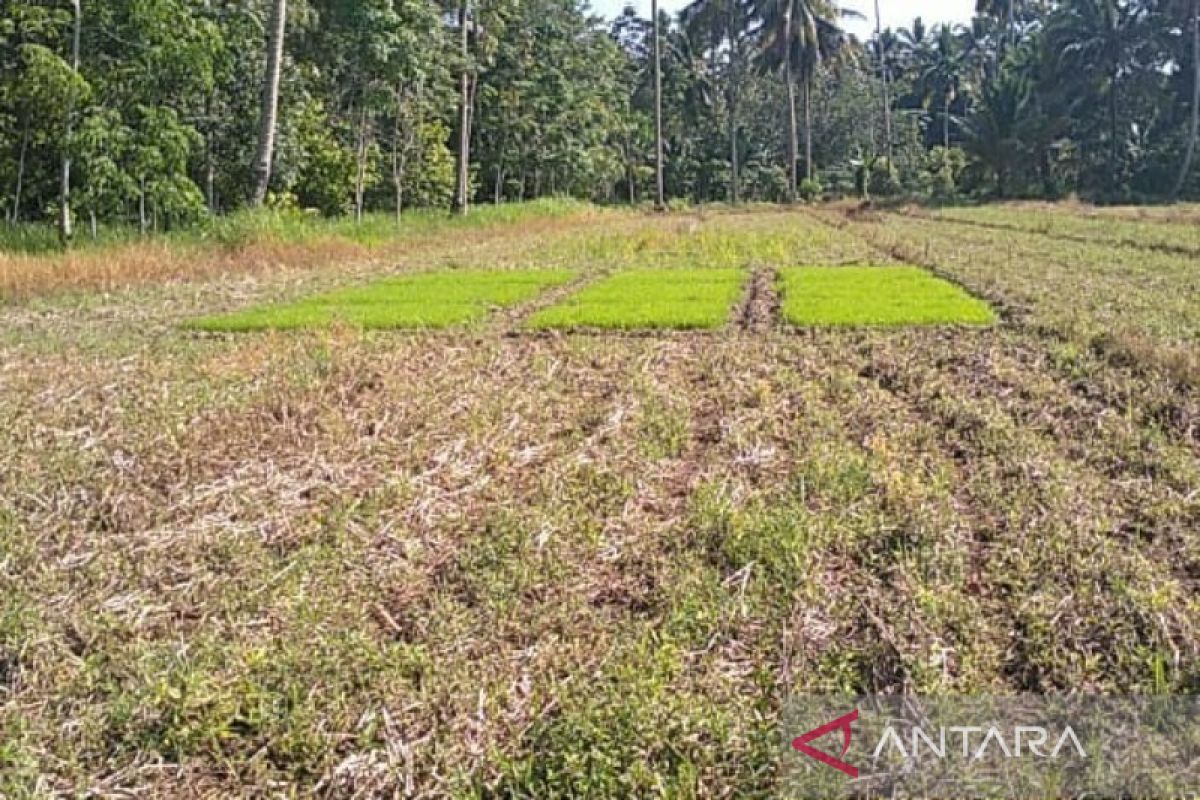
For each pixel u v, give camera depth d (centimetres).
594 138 4025
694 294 1084
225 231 1493
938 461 469
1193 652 286
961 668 284
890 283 1142
